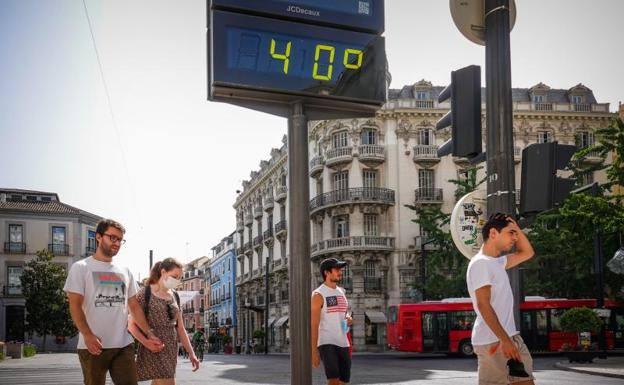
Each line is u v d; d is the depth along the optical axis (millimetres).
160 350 5801
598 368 16953
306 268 3980
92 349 4688
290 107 4211
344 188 45219
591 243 28969
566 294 32812
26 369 20188
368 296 43781
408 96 48219
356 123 45375
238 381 14703
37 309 48125
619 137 21328
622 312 28969
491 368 3887
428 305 29594
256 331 53406
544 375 15695
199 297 102938
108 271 4980
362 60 4273
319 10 4168
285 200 55812
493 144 4344
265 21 4051
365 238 43875
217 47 3930
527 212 4305
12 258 55344
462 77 4609
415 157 44812
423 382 13664
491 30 4434
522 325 27797
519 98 49656
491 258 3992
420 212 36906
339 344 6637
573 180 4316
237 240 73562
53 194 63000
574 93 49469
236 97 4047
